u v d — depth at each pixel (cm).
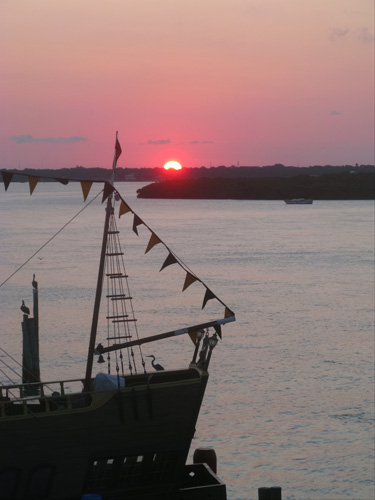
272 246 16538
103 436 1644
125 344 1908
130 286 10469
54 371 6012
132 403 1647
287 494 3900
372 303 9419
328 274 12119
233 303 9325
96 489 1669
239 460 4347
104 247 1956
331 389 5678
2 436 1589
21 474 1614
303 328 7919
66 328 7562
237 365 6375
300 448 4478
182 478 1831
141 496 1697
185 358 6462
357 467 4197
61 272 11669
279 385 5778
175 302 9262
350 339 7394
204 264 13200
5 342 6862
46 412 1609
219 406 5300
